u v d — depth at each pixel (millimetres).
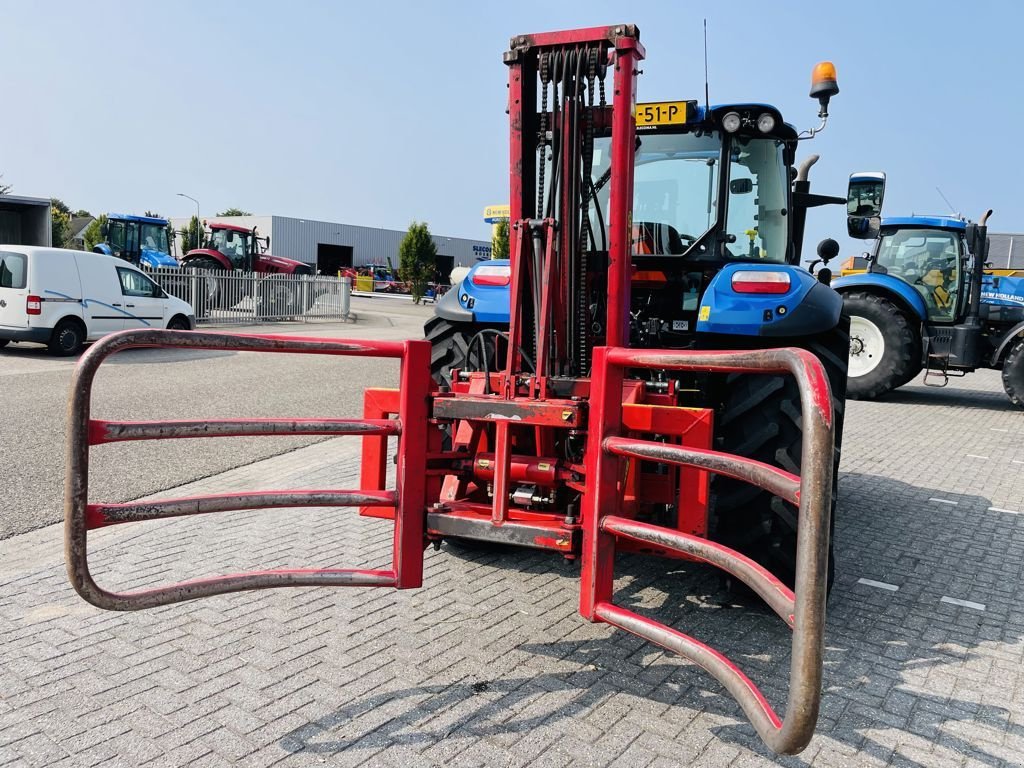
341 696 2996
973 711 3045
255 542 4676
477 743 2719
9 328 13164
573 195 3654
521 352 3680
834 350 4422
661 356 2783
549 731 2801
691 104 4414
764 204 4844
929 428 9641
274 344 3012
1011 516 5785
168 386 10477
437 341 4844
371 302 38875
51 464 6289
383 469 3637
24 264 13141
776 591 2229
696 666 3316
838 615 3945
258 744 2680
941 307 11719
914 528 5449
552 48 3596
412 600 3934
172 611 3711
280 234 56688
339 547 4613
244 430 3016
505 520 3363
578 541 3246
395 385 11414
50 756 2584
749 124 4551
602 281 4133
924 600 4168
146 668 3174
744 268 4199
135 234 24969
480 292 4562
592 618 3055
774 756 2695
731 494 3723
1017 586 4398
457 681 3135
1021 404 10750
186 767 2547
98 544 4582
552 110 3639
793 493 2072
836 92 4645
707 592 4152
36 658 3230
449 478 3875
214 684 3061
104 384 10461
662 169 4812
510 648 3436
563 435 3721
